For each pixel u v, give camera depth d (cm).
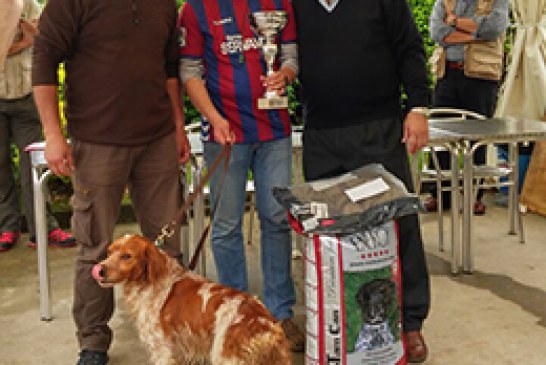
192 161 361
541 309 365
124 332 347
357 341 269
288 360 245
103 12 270
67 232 519
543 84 524
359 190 277
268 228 316
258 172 312
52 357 325
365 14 292
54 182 574
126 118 280
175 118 307
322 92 300
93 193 284
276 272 320
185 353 257
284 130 306
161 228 302
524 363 308
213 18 294
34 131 461
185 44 298
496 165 541
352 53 294
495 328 344
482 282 405
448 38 504
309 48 299
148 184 299
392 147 303
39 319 368
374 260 267
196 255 283
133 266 254
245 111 300
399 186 281
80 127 280
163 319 256
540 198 527
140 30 276
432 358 314
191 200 283
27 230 521
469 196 411
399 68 303
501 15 490
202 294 253
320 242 264
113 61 273
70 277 427
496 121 448
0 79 441
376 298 269
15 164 555
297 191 279
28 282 420
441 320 354
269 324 240
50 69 273
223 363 240
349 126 302
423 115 296
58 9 268
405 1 295
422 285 313
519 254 450
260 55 297
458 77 522
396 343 278
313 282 267
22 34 438
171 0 290
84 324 300
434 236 493
